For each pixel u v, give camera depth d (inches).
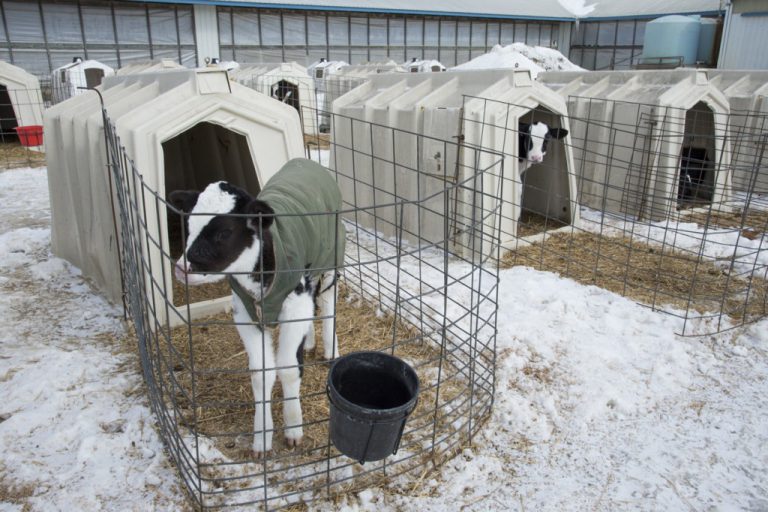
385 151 283.1
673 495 126.8
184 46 849.5
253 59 907.4
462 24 1098.7
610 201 343.0
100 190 202.4
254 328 129.0
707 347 187.0
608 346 185.5
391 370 118.8
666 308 211.3
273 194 133.7
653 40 1019.9
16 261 251.3
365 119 290.0
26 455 133.3
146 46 820.6
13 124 555.8
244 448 138.1
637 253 268.8
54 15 746.2
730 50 824.3
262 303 113.8
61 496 121.6
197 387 159.3
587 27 1236.5
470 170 247.4
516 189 263.6
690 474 132.8
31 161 461.4
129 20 799.1
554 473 133.5
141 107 183.0
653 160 313.6
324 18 948.0
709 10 1042.1
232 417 148.2
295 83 618.8
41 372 162.7
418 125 263.4
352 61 996.6
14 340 184.9
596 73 378.6
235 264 119.4
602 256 246.4
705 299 219.1
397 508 122.0
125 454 133.7
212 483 124.9
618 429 148.9
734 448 141.8
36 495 122.0
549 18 1173.1
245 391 158.2
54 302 214.1
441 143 253.8
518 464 136.3
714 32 995.3
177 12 830.5
